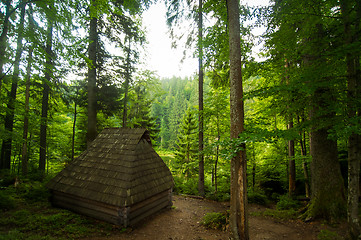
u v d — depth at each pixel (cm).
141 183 704
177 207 916
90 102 1089
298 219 696
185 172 1909
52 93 1239
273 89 449
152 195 727
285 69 669
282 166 1350
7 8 666
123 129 874
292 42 564
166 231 640
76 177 754
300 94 600
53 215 632
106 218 646
